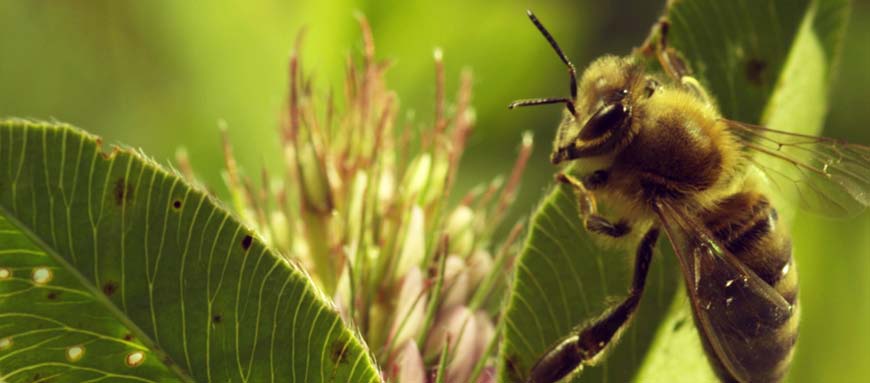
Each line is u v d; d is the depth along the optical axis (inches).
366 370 4.0
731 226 4.4
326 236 4.7
